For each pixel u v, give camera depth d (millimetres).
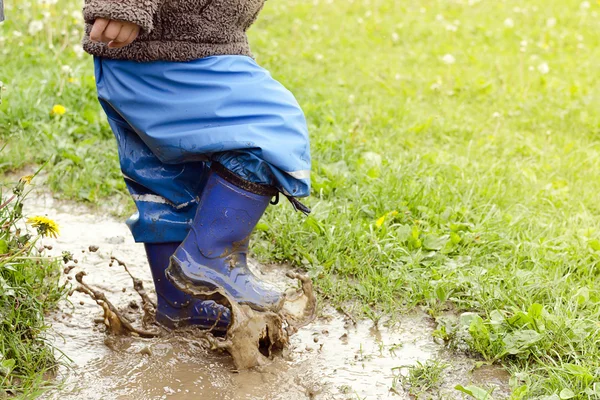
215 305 2443
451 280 2664
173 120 2318
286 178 2312
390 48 5441
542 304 2586
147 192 2449
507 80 4691
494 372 2410
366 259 2771
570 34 5938
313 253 2814
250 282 2389
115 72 2361
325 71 4734
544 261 2791
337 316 2596
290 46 5238
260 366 2379
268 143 2291
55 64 4074
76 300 2594
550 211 3117
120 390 2311
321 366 2412
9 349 2334
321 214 2943
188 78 2318
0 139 3367
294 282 2727
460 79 4664
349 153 3385
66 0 5352
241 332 2352
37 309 2428
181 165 2416
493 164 3385
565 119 4113
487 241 2854
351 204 3021
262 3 2428
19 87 3641
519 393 2295
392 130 3680
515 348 2424
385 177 3145
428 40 5648
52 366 2348
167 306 2480
